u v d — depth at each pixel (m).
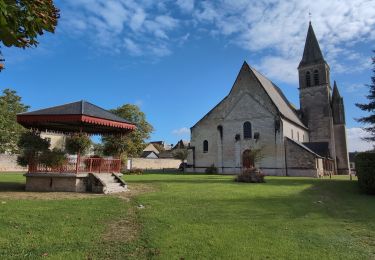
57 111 16.23
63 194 14.14
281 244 6.66
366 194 16.34
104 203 11.41
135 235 7.29
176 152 67.56
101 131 22.33
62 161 15.79
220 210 10.34
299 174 35.53
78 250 6.17
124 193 14.78
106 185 15.00
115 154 21.72
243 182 22.81
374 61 24.89
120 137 22.02
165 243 6.62
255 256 5.92
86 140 16.03
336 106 51.31
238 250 6.23
